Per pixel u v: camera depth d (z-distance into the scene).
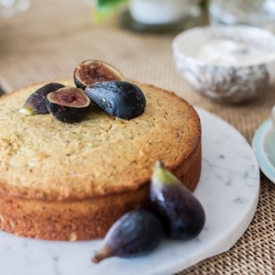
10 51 1.16
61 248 0.66
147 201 0.66
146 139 0.69
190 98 0.99
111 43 1.19
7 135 0.70
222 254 0.68
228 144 0.81
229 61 0.94
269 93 1.00
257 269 0.66
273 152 0.80
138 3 1.22
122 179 0.66
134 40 1.21
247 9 1.17
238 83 0.91
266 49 0.98
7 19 1.32
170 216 0.64
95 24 1.29
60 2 1.44
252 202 0.71
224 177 0.75
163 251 0.65
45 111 0.73
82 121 0.71
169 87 1.02
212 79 0.92
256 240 0.69
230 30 1.03
